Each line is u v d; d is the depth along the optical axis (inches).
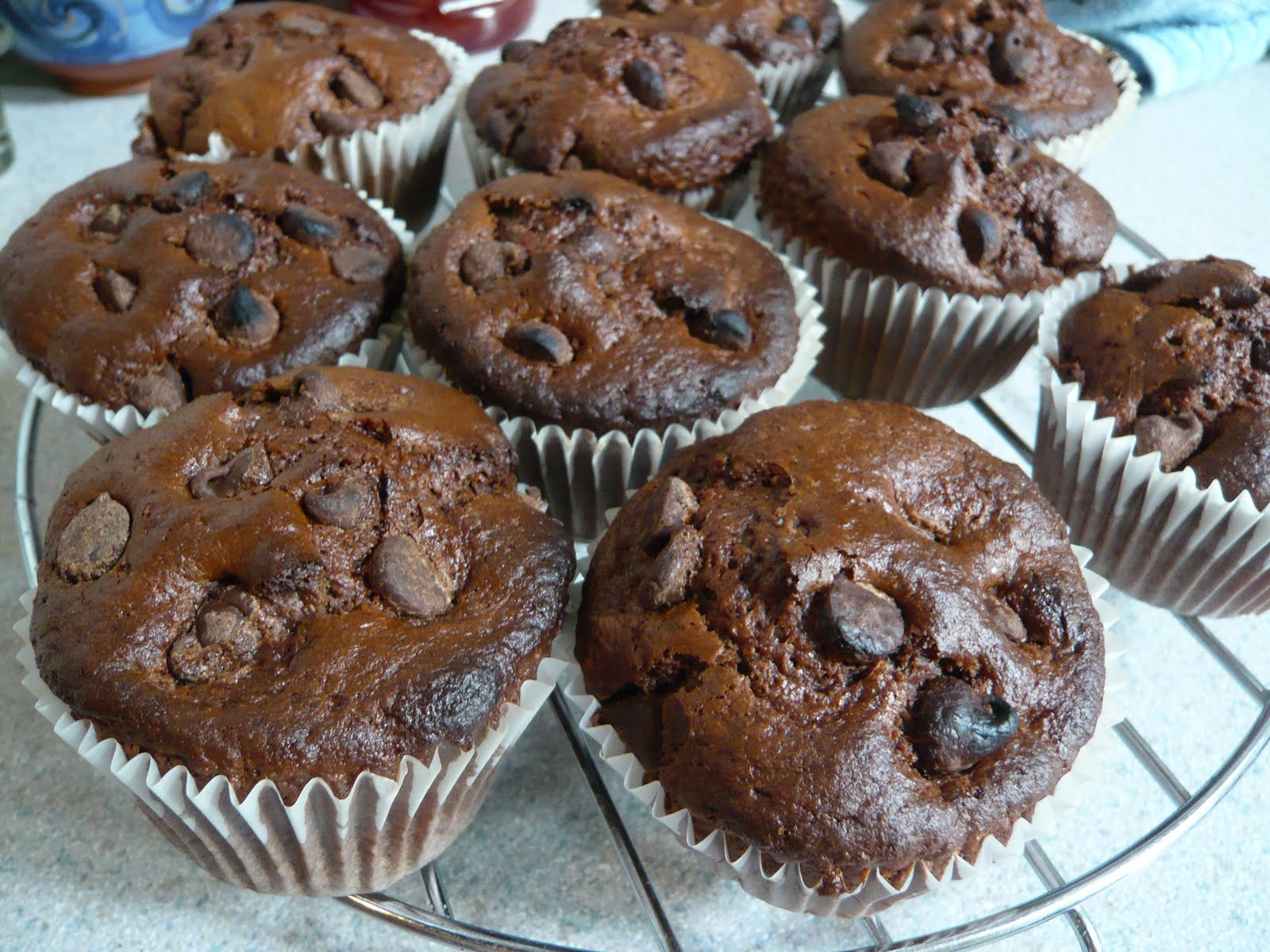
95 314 8.9
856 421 7.9
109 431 8.9
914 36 11.6
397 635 7.0
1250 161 13.6
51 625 7.0
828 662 6.9
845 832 6.6
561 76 10.7
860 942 7.8
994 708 6.8
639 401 8.7
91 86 13.7
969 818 6.7
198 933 7.7
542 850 8.1
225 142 10.5
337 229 9.4
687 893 8.0
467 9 13.8
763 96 11.9
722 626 7.0
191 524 7.1
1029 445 10.8
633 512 7.7
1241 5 13.9
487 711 7.0
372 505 7.4
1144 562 9.2
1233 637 9.6
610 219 9.5
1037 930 7.9
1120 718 7.4
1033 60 11.3
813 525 7.2
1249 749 7.9
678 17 12.1
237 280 9.0
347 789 6.7
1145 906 8.0
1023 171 9.9
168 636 6.9
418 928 7.2
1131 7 13.6
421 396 8.1
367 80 11.0
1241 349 8.7
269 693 6.8
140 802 7.2
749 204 11.8
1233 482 8.3
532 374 8.8
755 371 8.9
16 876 7.8
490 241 9.3
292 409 7.7
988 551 7.4
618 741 7.2
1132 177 13.3
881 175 9.9
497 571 7.4
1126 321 9.0
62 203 9.5
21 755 8.4
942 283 9.6
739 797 6.7
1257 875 8.1
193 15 13.4
